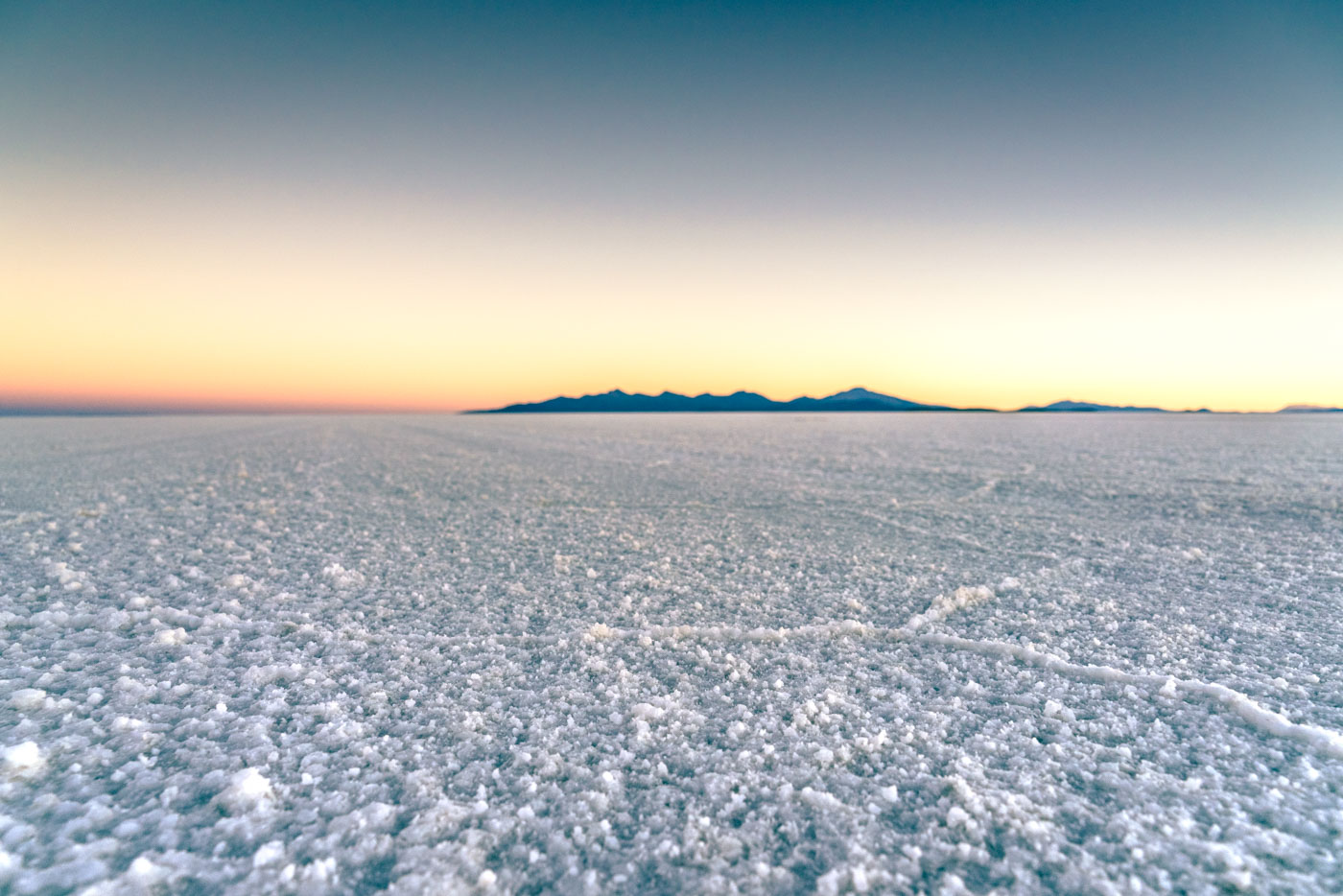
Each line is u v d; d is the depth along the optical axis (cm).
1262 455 1570
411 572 533
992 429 3441
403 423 4697
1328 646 357
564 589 488
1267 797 223
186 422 4981
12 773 223
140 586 469
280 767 239
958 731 273
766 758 253
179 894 174
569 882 186
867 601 454
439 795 224
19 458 1526
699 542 654
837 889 184
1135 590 472
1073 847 199
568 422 5131
